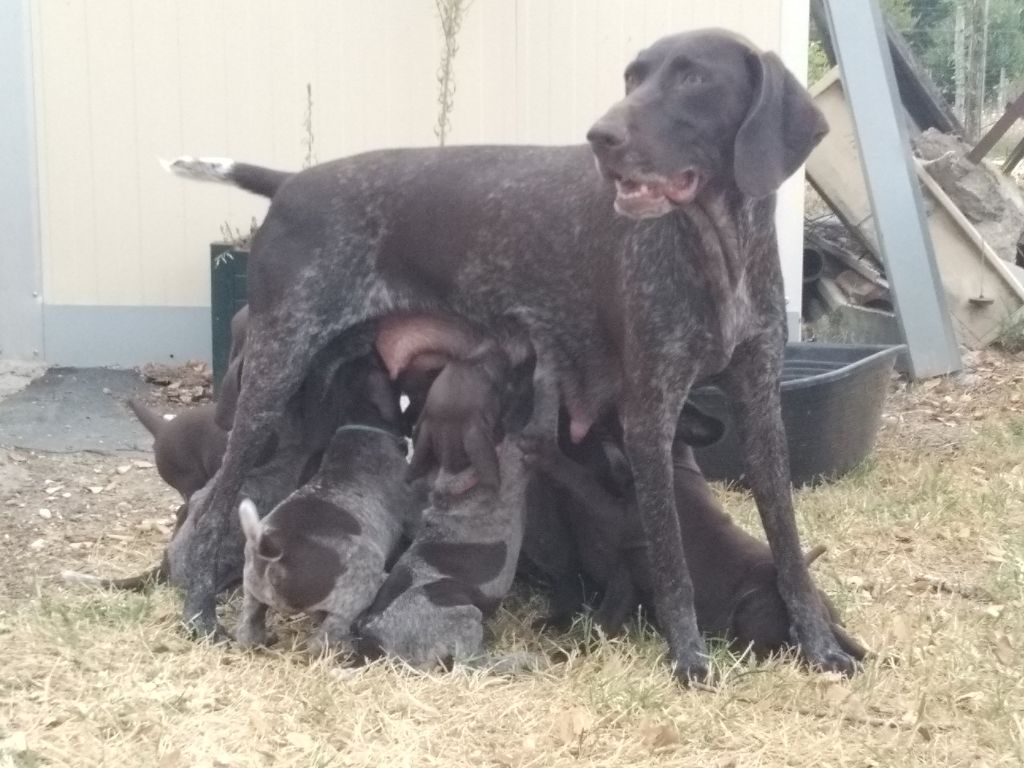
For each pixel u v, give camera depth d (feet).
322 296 5.22
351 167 5.32
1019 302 10.59
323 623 4.74
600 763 3.99
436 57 9.58
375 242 5.24
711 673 4.56
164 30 9.39
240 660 4.72
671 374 4.62
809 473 7.14
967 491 7.07
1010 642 4.89
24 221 9.40
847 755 4.06
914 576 5.81
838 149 10.62
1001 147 14.43
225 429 5.57
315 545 4.66
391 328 5.40
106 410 8.54
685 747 4.10
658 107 4.31
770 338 4.78
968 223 10.58
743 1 9.48
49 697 4.30
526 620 5.28
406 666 4.57
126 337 9.62
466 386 4.96
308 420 5.53
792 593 4.75
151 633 4.90
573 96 9.65
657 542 4.65
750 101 4.40
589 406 5.09
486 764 3.97
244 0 9.43
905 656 4.76
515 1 9.53
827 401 7.02
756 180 4.29
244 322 6.00
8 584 5.64
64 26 9.29
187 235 9.59
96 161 9.45
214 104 9.51
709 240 4.52
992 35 13.70
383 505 5.04
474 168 5.16
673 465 5.27
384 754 3.98
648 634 5.02
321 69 9.55
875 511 6.73
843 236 11.34
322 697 4.32
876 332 10.16
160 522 6.49
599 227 4.80
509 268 5.04
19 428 8.05
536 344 5.08
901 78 12.48
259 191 5.58
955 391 9.46
